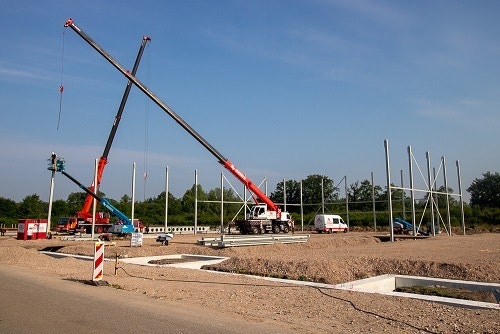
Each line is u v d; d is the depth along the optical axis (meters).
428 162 39.53
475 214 56.25
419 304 9.55
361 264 16.45
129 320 7.67
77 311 8.33
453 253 20.58
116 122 40.72
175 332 6.92
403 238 36.38
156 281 12.91
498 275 14.39
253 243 27.23
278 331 7.26
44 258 19.61
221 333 6.95
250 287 11.86
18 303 9.04
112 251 23.69
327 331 7.39
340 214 56.41
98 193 39.06
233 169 35.72
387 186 32.94
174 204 80.50
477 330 7.41
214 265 17.72
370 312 8.80
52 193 36.19
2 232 45.78
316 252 23.58
